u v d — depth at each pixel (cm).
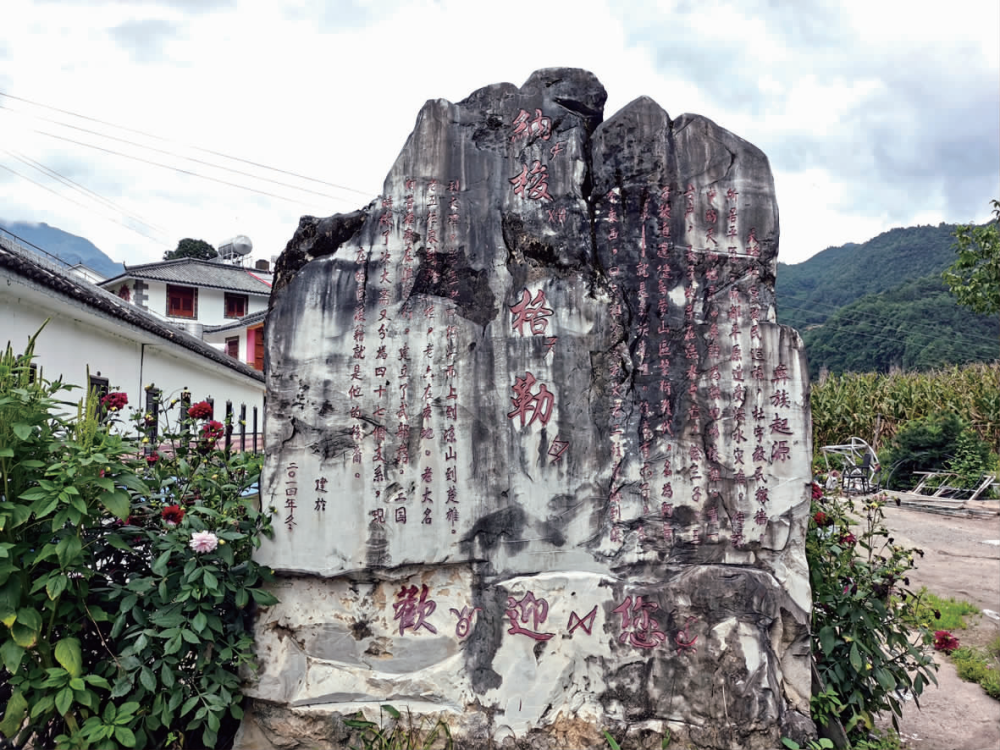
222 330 2009
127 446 308
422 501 338
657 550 334
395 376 345
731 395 338
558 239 348
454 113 359
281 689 329
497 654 329
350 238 356
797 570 329
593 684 325
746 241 346
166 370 1041
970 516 1016
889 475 1316
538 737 320
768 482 334
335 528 338
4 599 261
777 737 314
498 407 341
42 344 714
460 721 323
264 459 345
